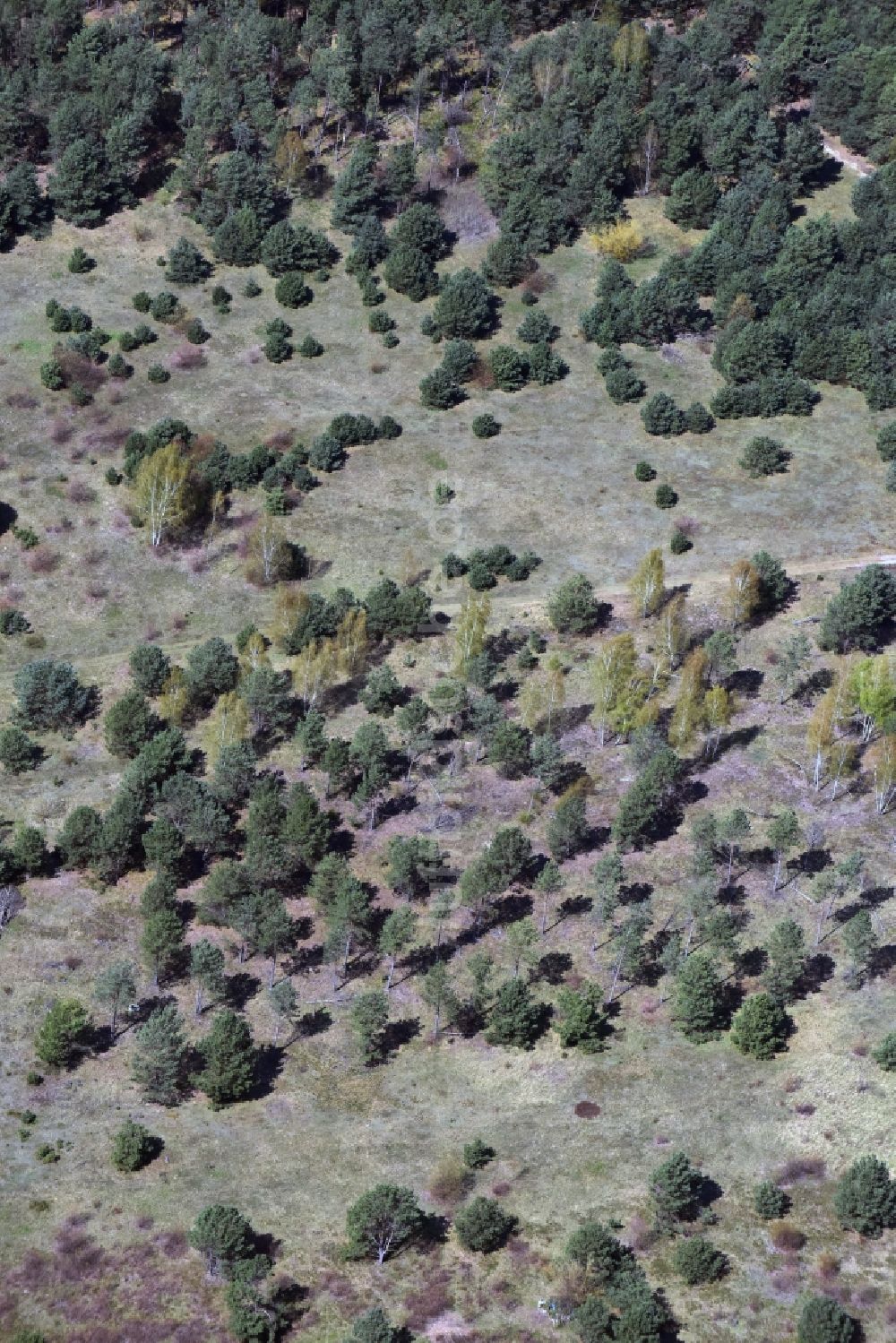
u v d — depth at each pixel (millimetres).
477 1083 133375
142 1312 117812
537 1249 120125
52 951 144625
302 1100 132875
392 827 154000
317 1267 120062
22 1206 124875
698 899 139375
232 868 145000
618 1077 132500
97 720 165125
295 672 162500
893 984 137625
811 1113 128250
